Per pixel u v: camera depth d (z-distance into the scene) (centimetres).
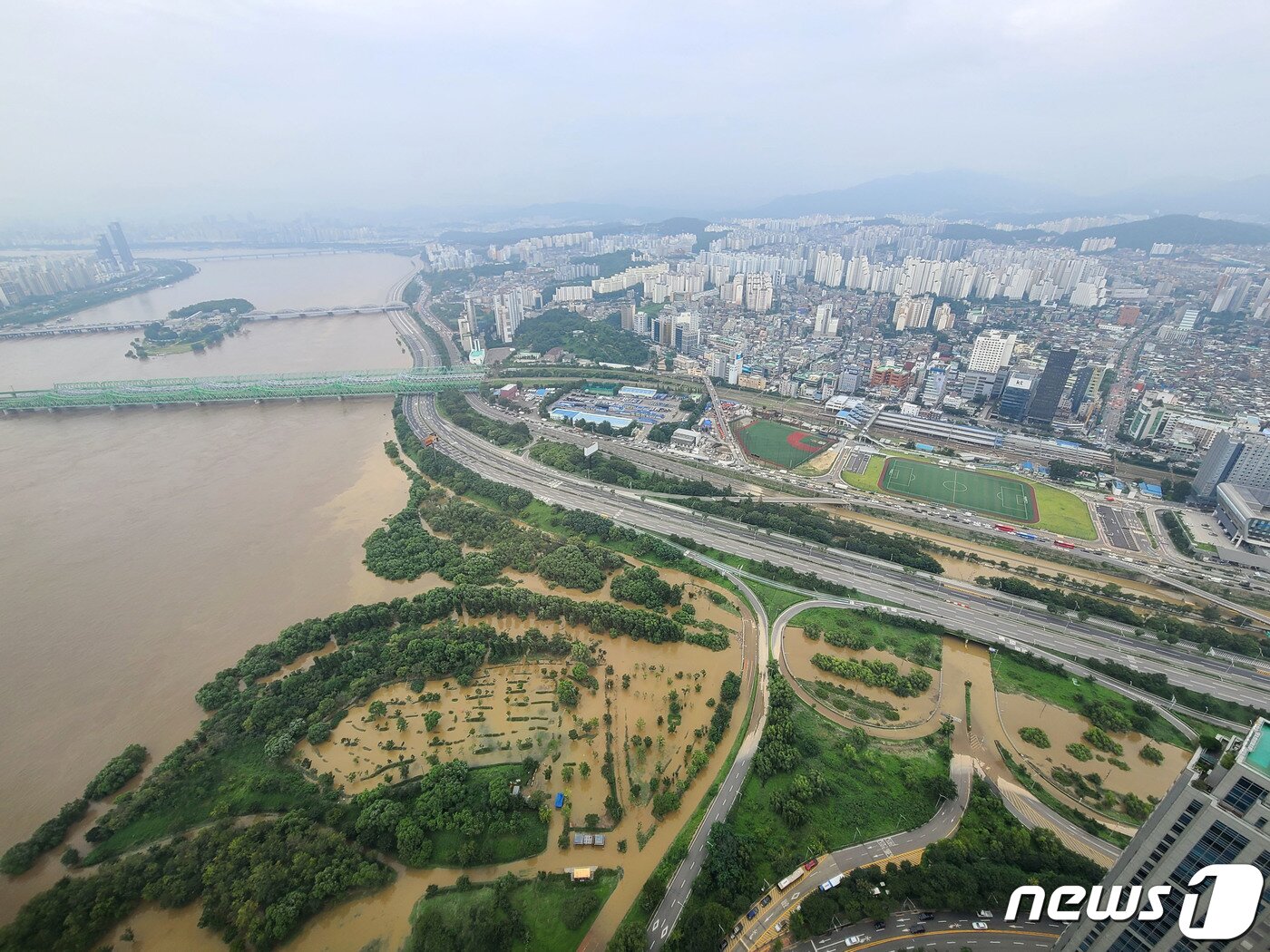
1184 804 8750
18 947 13450
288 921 13875
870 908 13862
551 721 19750
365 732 19425
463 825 16100
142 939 14000
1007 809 17088
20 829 16588
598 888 14925
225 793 17262
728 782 17738
